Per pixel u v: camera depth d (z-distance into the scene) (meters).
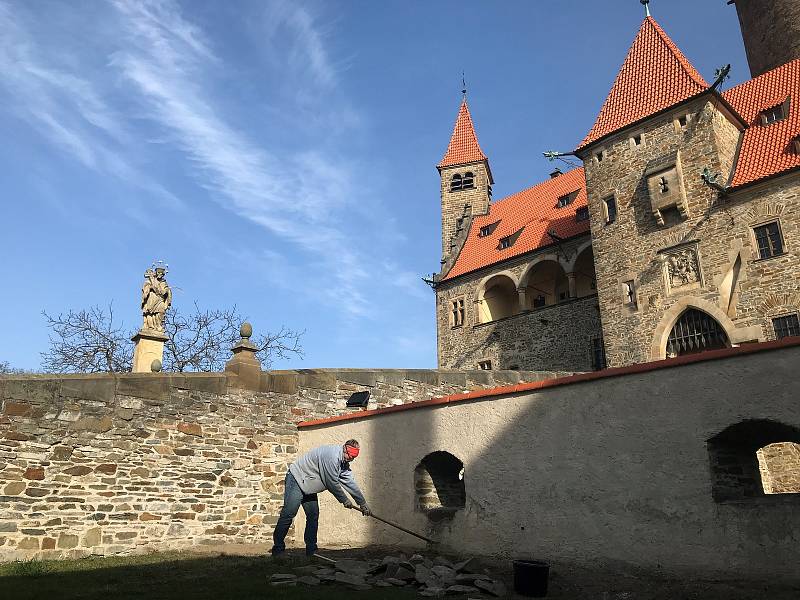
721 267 23.61
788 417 6.61
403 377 17.34
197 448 12.81
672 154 25.81
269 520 13.44
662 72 28.19
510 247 38.47
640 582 7.02
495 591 6.74
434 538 10.02
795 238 21.83
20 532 10.34
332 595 6.34
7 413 10.59
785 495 6.65
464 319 39.47
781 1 33.59
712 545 6.94
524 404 9.24
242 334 14.43
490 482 9.41
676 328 24.84
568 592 6.83
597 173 28.80
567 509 8.38
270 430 14.02
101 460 11.51
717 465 7.21
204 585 6.93
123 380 12.09
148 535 11.75
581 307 32.91
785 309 21.56
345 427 12.64
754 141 25.52
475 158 46.72
